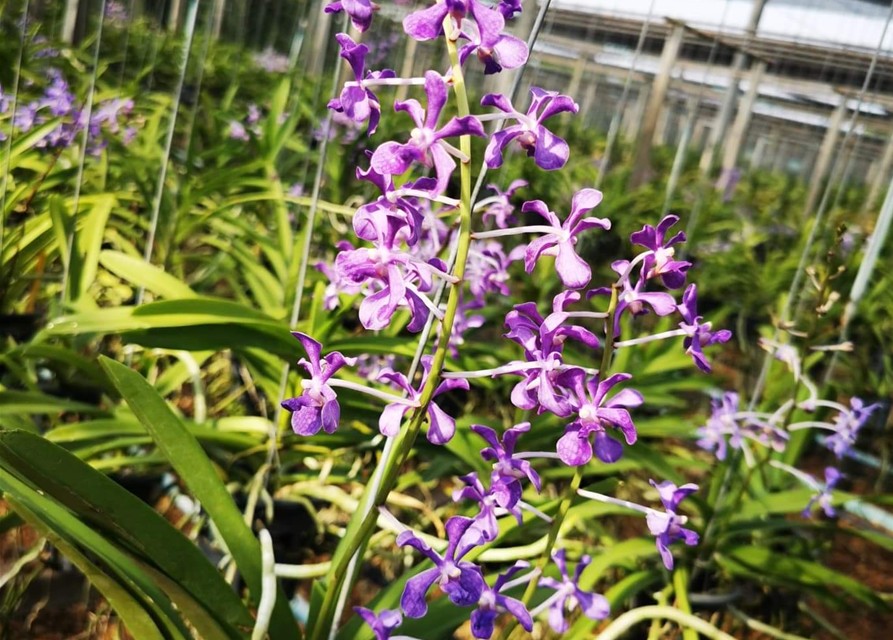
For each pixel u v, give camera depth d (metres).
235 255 1.12
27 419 0.78
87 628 0.73
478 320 0.77
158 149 1.56
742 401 1.20
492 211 0.61
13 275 1.05
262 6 3.79
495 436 0.37
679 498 0.38
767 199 5.26
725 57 5.17
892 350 1.76
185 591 0.43
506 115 0.33
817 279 0.79
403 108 0.33
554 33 5.73
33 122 1.33
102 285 1.22
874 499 0.83
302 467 0.91
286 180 1.72
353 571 0.52
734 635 0.86
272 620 0.52
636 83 6.82
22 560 0.70
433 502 0.94
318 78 1.18
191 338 0.70
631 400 0.35
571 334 0.35
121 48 2.75
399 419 0.35
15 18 2.09
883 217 1.11
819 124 7.07
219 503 0.53
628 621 0.68
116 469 0.85
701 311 2.29
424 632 0.53
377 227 0.33
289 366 0.78
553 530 0.42
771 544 0.97
